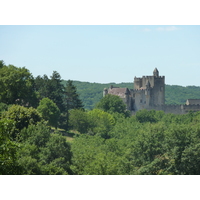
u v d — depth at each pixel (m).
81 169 115.62
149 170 121.31
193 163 122.38
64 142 114.94
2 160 80.44
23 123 137.62
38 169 97.44
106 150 142.75
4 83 198.75
